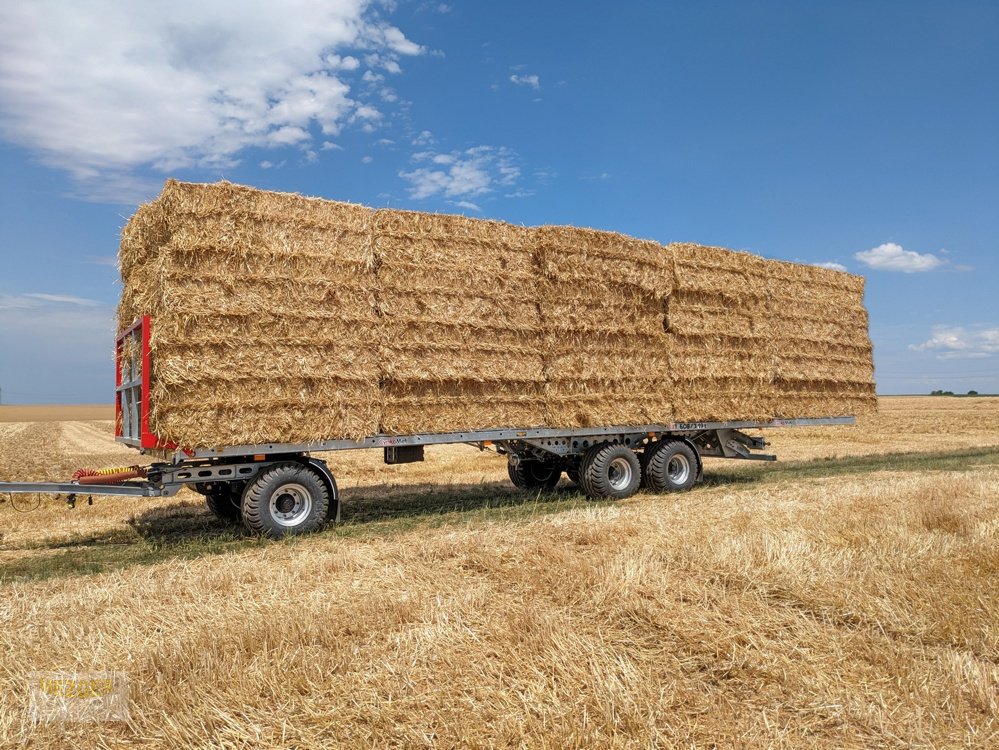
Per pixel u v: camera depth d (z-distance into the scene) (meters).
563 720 3.14
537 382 9.96
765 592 4.93
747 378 12.22
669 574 5.32
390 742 3.07
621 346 10.80
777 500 9.48
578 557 5.90
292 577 5.72
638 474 11.05
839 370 13.61
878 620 4.41
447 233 9.29
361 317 8.45
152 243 8.05
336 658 3.82
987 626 4.22
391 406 8.70
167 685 3.53
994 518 7.20
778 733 3.11
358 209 8.59
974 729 3.13
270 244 7.96
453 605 4.80
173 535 8.58
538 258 10.13
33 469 16.33
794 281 13.10
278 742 3.06
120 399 9.39
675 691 3.50
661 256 11.30
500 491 11.84
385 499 10.95
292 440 7.95
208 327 7.51
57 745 3.14
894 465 14.88
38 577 6.43
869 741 3.08
